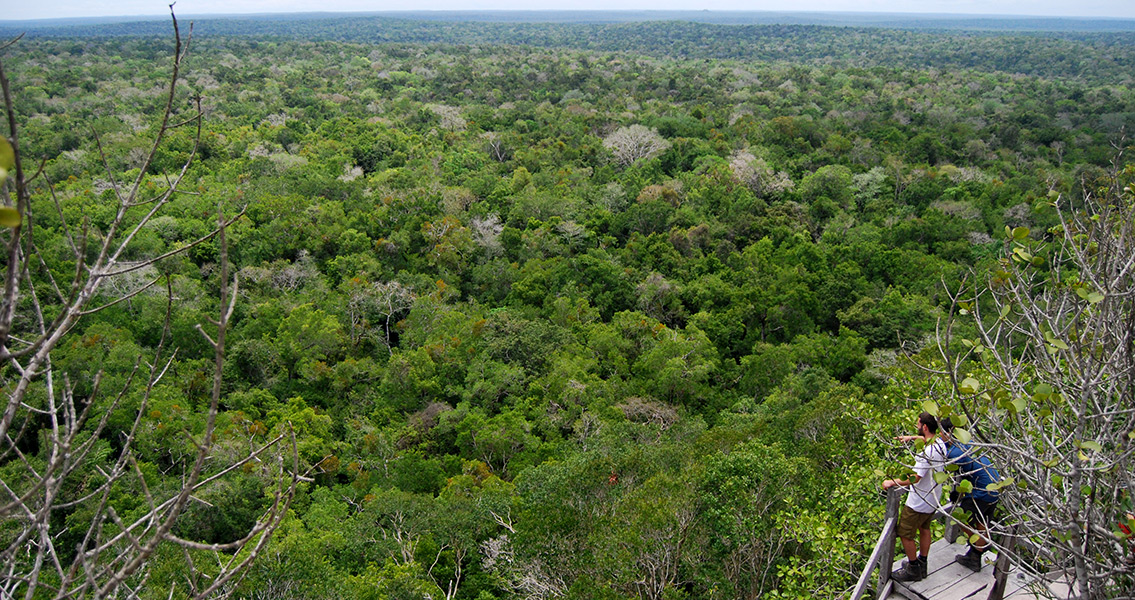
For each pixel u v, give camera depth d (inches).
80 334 1247.5
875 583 373.4
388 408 1199.6
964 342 212.2
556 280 1596.9
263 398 1205.7
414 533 801.6
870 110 3494.1
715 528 559.2
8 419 125.4
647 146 2596.0
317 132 2876.5
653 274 1595.7
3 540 554.9
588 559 583.8
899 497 267.3
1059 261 205.3
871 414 489.4
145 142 2342.5
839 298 1574.8
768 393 1269.7
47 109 3235.7
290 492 153.1
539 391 1216.2
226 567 144.3
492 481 943.7
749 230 1910.7
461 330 1381.6
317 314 1373.0
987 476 257.6
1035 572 209.5
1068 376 202.1
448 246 1701.5
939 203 2011.6
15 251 116.6
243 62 5359.3
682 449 846.5
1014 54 6742.1
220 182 2090.3
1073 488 168.2
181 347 1337.4
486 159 2551.7
